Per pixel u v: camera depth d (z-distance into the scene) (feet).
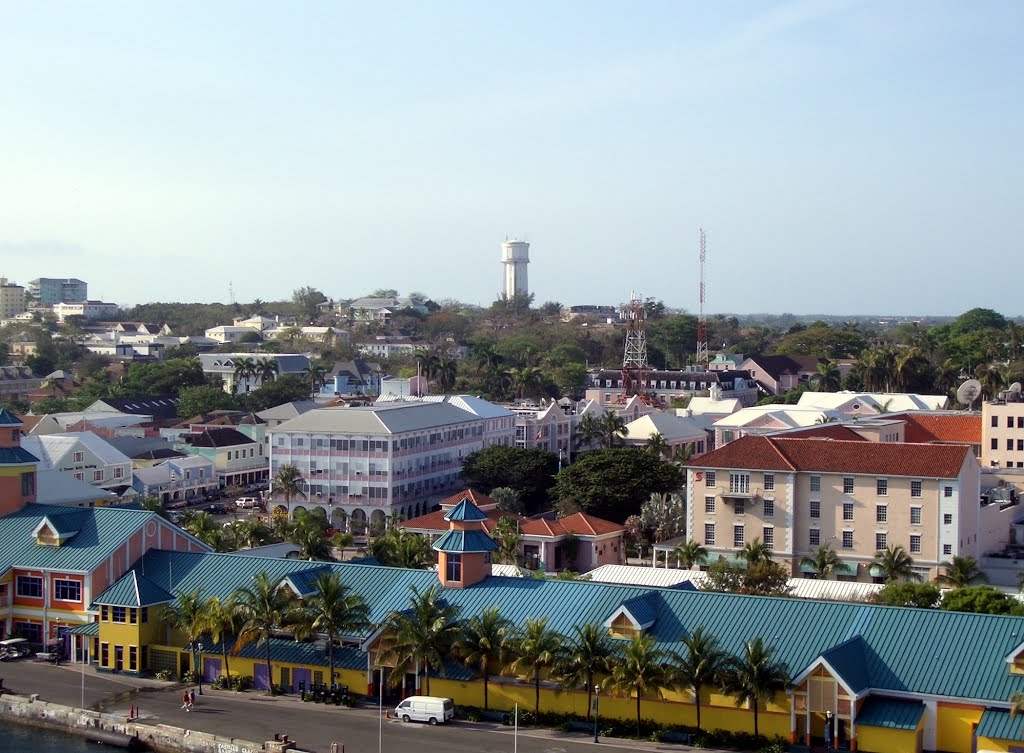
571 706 342.23
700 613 349.20
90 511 440.45
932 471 528.22
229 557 419.54
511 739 327.47
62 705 361.30
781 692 316.19
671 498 625.82
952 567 494.59
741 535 565.53
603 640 340.39
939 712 308.81
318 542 503.20
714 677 319.47
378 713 352.69
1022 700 292.61
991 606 407.03
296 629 368.89
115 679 391.04
